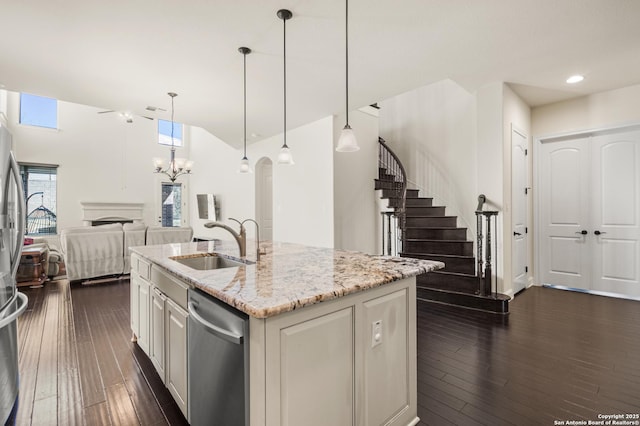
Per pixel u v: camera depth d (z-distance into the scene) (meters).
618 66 3.34
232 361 1.28
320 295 1.26
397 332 1.67
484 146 3.96
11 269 1.72
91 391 2.10
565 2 2.28
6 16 2.38
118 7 2.30
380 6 2.31
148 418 1.84
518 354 2.55
